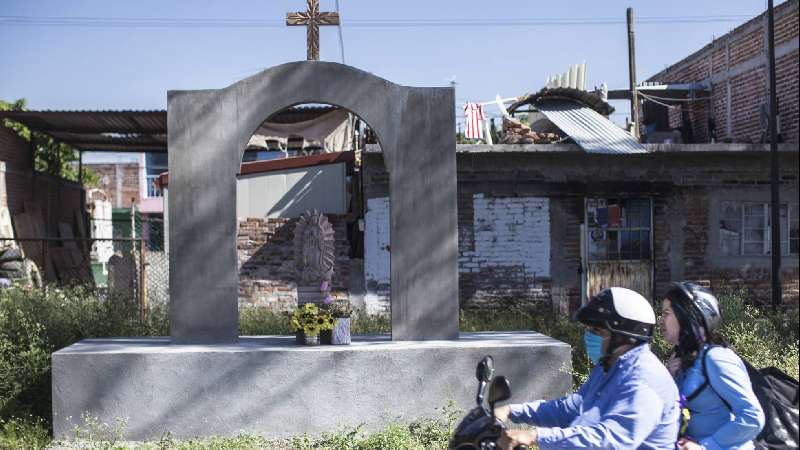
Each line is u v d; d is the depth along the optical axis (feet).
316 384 24.04
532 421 12.37
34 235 57.62
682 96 70.49
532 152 46.78
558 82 59.93
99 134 63.36
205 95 25.80
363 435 23.16
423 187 26.13
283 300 47.93
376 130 25.98
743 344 31.32
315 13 27.37
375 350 24.22
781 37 57.11
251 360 23.98
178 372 23.86
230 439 22.89
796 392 12.51
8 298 34.91
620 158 48.08
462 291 47.60
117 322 34.27
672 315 12.23
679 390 11.94
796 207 49.83
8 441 22.76
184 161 25.70
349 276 47.16
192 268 25.66
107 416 23.73
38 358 27.07
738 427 11.54
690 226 48.67
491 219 47.67
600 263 47.83
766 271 49.34
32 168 60.08
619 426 10.57
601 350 11.44
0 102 73.10
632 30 63.41
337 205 49.83
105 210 92.79
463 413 24.40
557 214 47.78
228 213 25.75
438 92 26.23
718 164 48.75
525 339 26.25
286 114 56.75
